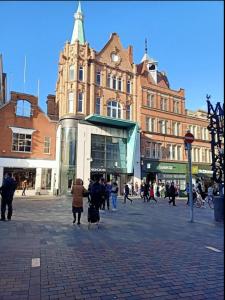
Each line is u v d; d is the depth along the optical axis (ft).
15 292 15.64
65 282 17.17
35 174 107.86
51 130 113.60
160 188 122.72
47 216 45.98
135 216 48.32
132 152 123.65
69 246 25.89
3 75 140.77
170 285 16.83
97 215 35.78
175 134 146.61
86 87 119.34
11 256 22.41
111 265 20.51
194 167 146.72
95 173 115.65
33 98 110.93
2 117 104.12
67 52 120.88
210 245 26.89
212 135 42.52
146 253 23.85
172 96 147.95
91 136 117.08
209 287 16.57
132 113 133.28
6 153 103.19
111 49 130.41
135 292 15.78
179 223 40.70
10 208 40.40
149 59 154.51
